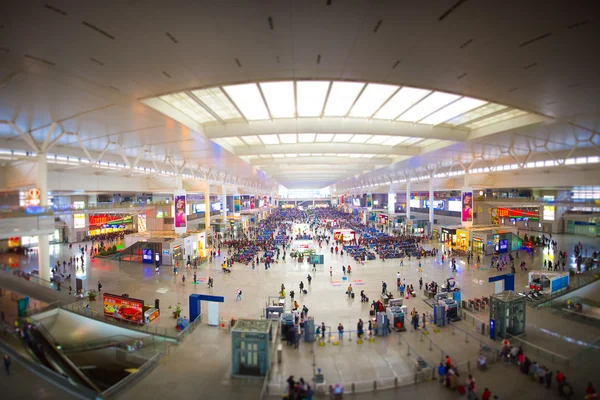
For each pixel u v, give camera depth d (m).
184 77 12.20
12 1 7.11
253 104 18.66
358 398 11.23
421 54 10.45
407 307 20.09
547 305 19.77
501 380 12.04
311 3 7.55
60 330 16.86
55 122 17.97
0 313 14.85
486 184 45.75
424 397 11.20
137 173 35.88
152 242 32.59
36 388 12.03
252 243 42.00
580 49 9.86
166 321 18.34
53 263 32.94
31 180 20.83
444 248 40.41
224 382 12.41
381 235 49.03
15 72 11.25
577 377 12.02
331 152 32.66
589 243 39.81
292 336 15.37
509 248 37.25
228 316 19.09
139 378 12.64
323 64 11.23
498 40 9.41
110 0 7.23
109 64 10.83
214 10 7.76
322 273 28.95
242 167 43.34
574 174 34.44
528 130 21.23
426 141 30.34
